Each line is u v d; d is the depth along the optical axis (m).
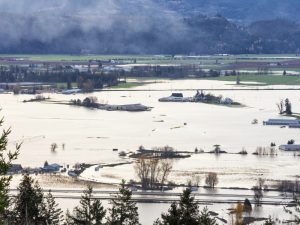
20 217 98.06
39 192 113.06
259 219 165.62
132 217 102.19
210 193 198.88
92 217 98.06
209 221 92.00
